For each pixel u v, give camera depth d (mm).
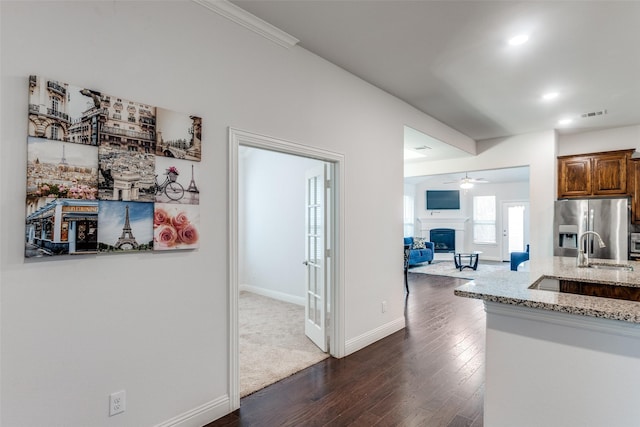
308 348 3521
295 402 2490
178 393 2094
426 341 3689
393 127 3980
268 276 5891
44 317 1620
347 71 3371
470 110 4488
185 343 2131
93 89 1771
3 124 1513
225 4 2316
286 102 2783
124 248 1853
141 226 1924
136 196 1904
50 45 1641
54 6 1657
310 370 3008
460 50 2955
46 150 1605
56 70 1655
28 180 1554
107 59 1824
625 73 3363
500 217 11023
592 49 2904
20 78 1557
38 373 1602
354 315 3424
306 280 3891
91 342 1760
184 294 2131
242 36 2482
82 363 1730
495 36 2729
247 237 6336
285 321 4473
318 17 2490
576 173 5344
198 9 2234
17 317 1548
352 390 2656
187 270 2146
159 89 2031
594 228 4848
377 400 2510
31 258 1575
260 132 2582
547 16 2451
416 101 4172
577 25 2557
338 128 3262
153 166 1980
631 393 1370
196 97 2207
